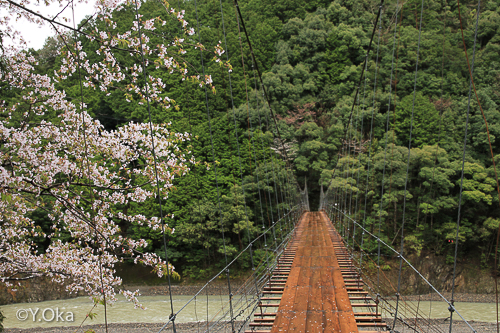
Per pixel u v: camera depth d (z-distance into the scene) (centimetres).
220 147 2330
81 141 420
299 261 599
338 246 768
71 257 415
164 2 386
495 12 1856
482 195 1800
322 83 3891
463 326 1119
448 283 1848
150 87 429
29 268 412
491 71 1823
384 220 1898
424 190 2002
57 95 418
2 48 365
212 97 2447
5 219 400
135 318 1299
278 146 2828
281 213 2048
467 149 1939
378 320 340
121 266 2022
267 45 4106
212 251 2005
